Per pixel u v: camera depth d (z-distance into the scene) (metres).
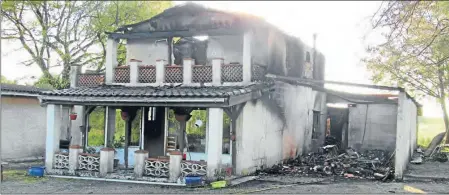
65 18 25.98
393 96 21.03
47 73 25.58
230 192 11.80
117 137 17.98
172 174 13.40
